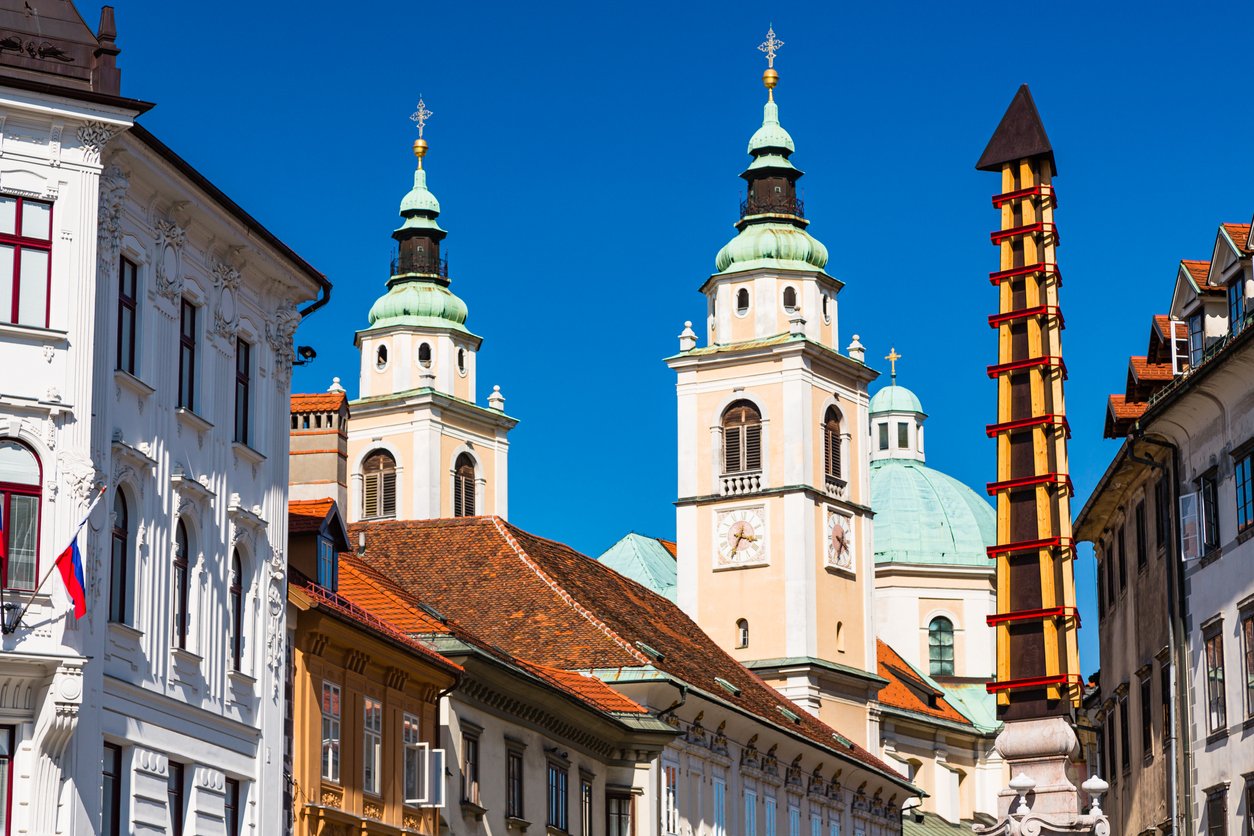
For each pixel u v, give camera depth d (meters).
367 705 59.72
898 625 179.62
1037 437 75.62
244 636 52.41
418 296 175.38
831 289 154.00
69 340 44.53
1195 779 60.84
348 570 69.06
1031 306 77.19
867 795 111.00
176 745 48.44
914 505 183.62
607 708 78.06
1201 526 60.97
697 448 148.88
